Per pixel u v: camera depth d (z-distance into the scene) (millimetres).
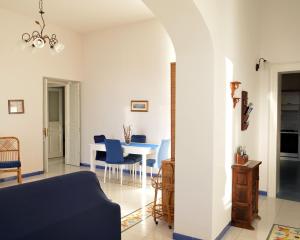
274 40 4414
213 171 2742
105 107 6477
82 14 5430
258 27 4434
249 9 3971
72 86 6883
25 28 5551
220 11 2902
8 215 1687
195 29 2637
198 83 2795
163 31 5594
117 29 6230
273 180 4465
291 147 7980
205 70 2754
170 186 3283
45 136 6055
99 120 6578
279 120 4641
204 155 2771
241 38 3635
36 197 1888
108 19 5711
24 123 5625
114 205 2334
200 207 2793
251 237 3008
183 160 2893
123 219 3475
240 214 3293
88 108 6754
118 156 4984
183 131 2893
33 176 5738
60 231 1893
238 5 3496
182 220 2904
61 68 6332
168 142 4926
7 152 5363
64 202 2021
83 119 6844
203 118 2775
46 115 6059
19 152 5285
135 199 4285
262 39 4508
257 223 3393
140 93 5945
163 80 5625
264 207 3967
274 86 4434
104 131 6500
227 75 3139
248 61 3971
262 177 4555
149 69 5809
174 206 2982
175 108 3029
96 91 6613
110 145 4988
